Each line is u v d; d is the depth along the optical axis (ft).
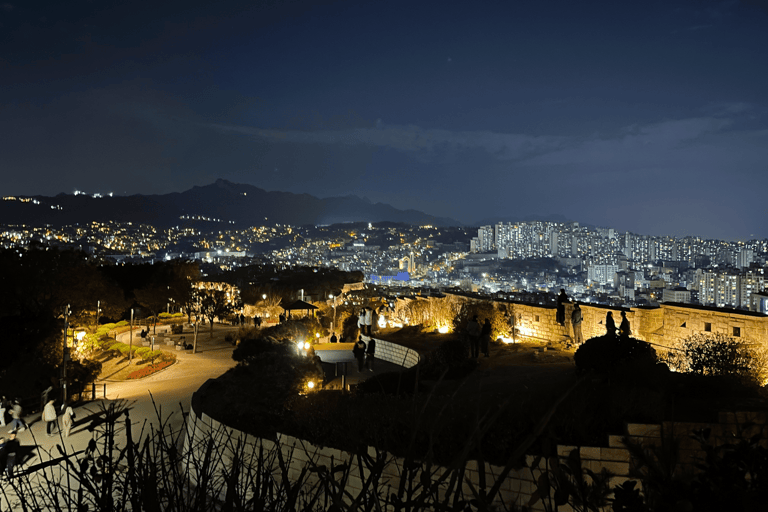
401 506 7.63
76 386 87.20
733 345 47.83
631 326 67.92
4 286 135.95
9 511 8.84
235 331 167.63
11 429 59.31
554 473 8.09
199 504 9.23
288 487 8.44
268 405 49.11
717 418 31.94
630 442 9.37
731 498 8.07
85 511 8.83
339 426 34.19
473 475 29.30
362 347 77.36
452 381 53.88
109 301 185.57
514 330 77.87
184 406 72.69
